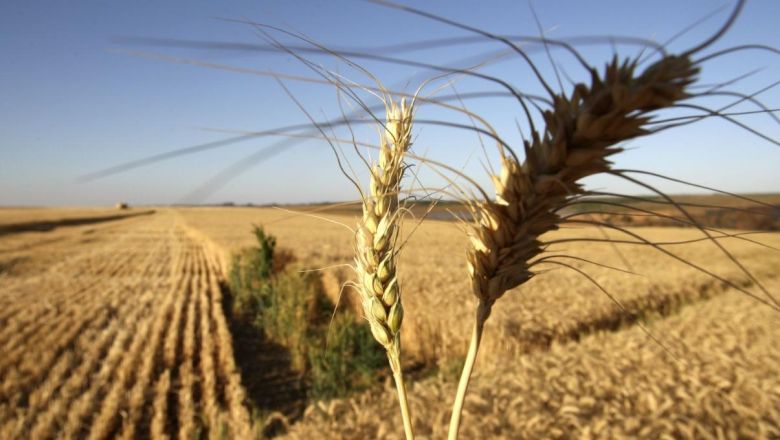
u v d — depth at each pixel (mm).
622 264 20719
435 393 6273
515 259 1199
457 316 10711
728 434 4613
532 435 4746
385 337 1446
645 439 4480
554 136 1014
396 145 1483
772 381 5836
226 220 74250
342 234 42406
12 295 16094
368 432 5297
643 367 6805
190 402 7355
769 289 15016
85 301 15117
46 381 8281
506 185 1133
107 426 6895
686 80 838
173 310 14008
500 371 7328
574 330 10648
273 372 10156
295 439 5332
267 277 17656
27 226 54250
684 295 15141
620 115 901
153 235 48312
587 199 1077
